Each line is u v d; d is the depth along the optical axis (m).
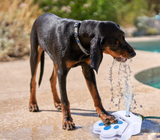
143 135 2.40
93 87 2.75
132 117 2.47
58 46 2.61
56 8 10.89
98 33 2.32
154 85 5.22
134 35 15.09
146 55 7.57
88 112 3.13
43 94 4.00
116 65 6.24
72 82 4.72
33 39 3.22
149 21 16.30
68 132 2.54
